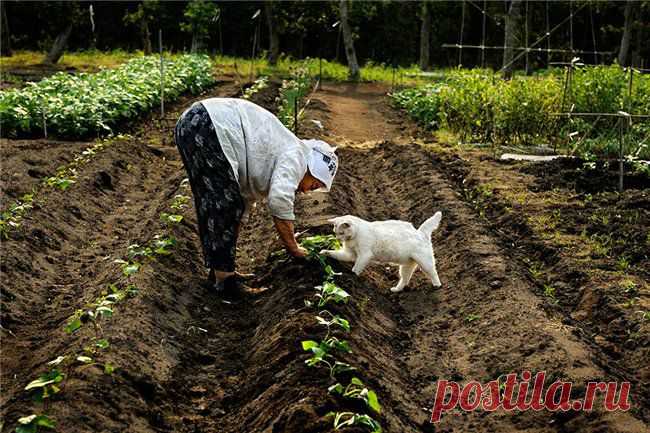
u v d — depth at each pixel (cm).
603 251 919
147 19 4069
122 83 2045
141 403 545
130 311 673
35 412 496
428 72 4047
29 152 1339
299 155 729
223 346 692
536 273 871
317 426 479
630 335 702
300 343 607
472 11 4656
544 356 621
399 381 614
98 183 1196
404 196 1225
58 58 3509
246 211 784
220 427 556
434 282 805
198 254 903
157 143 1661
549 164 1394
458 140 1761
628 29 3262
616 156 1531
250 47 4697
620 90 1689
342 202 1086
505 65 2434
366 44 4881
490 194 1196
